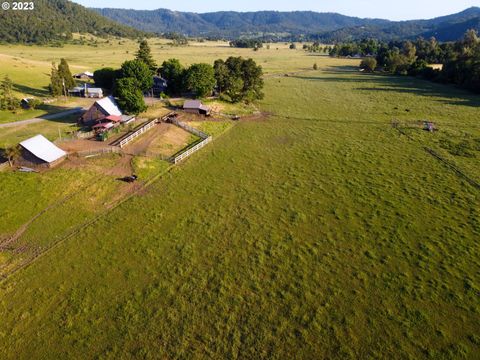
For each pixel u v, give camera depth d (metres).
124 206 47.09
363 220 44.34
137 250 38.44
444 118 89.12
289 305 31.31
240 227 42.78
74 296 32.16
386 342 27.81
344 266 36.16
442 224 43.19
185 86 96.31
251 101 104.44
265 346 27.52
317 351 27.11
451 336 28.31
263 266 36.12
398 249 38.69
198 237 40.78
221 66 102.38
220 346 27.48
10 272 34.91
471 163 61.12
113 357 26.61
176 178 55.41
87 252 38.00
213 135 75.12
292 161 63.00
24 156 53.31
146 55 115.00
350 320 29.77
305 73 177.25
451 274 34.88
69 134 68.19
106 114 72.69
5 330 28.78
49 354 26.88
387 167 60.12
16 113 81.69
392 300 31.83
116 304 31.34
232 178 55.91
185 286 33.38
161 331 28.72
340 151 67.62
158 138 68.31
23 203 45.50
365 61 188.12
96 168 55.22
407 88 133.88
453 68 140.25
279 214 45.75
